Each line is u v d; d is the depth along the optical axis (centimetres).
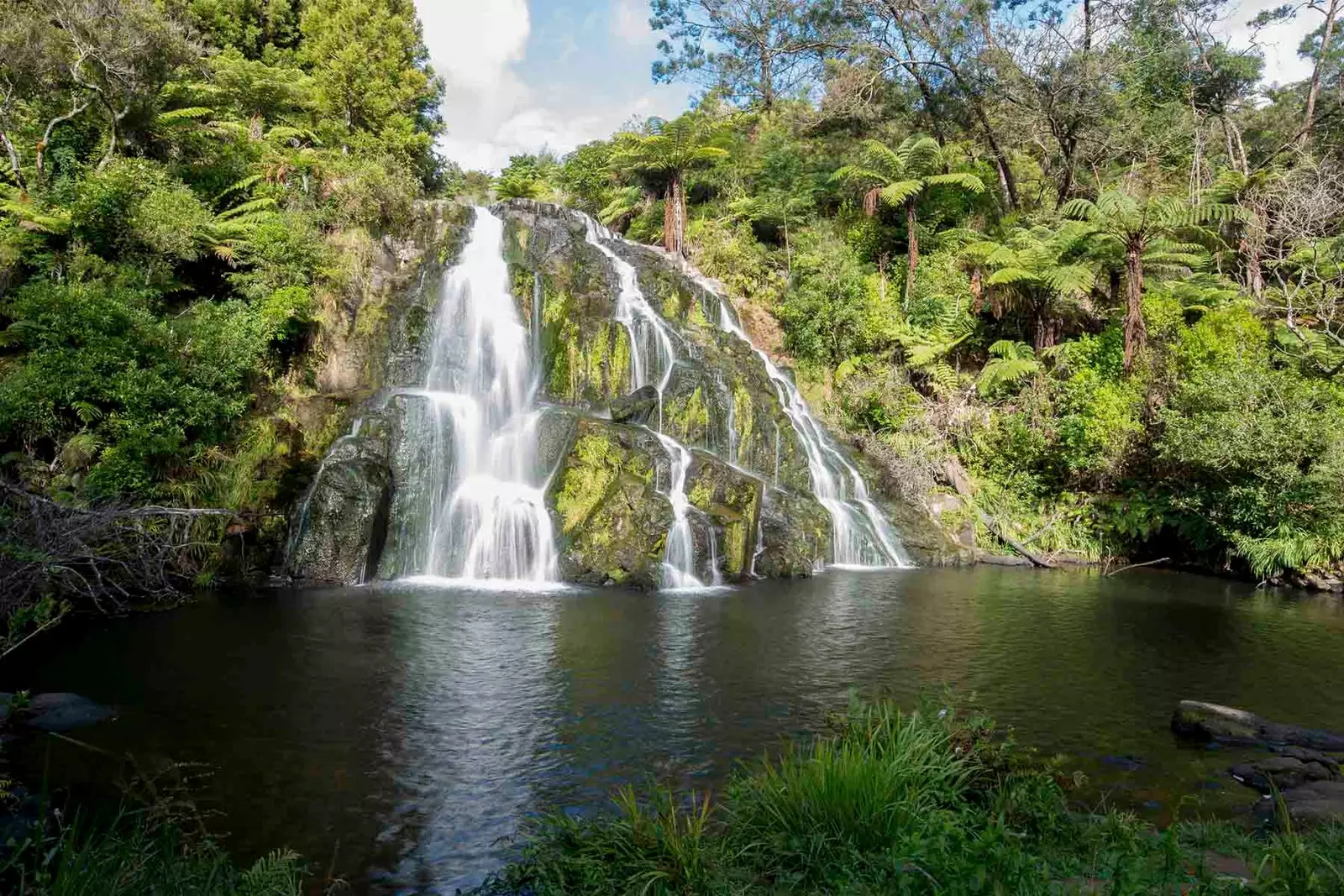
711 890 417
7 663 957
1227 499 1717
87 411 1321
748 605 1359
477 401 1806
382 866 543
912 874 397
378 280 2038
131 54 1919
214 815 611
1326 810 567
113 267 1619
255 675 934
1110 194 2042
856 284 2448
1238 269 2650
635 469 1625
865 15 3170
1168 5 3400
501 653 1041
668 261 2519
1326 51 3278
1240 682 980
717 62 3662
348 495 1473
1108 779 689
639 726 800
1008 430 2078
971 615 1320
